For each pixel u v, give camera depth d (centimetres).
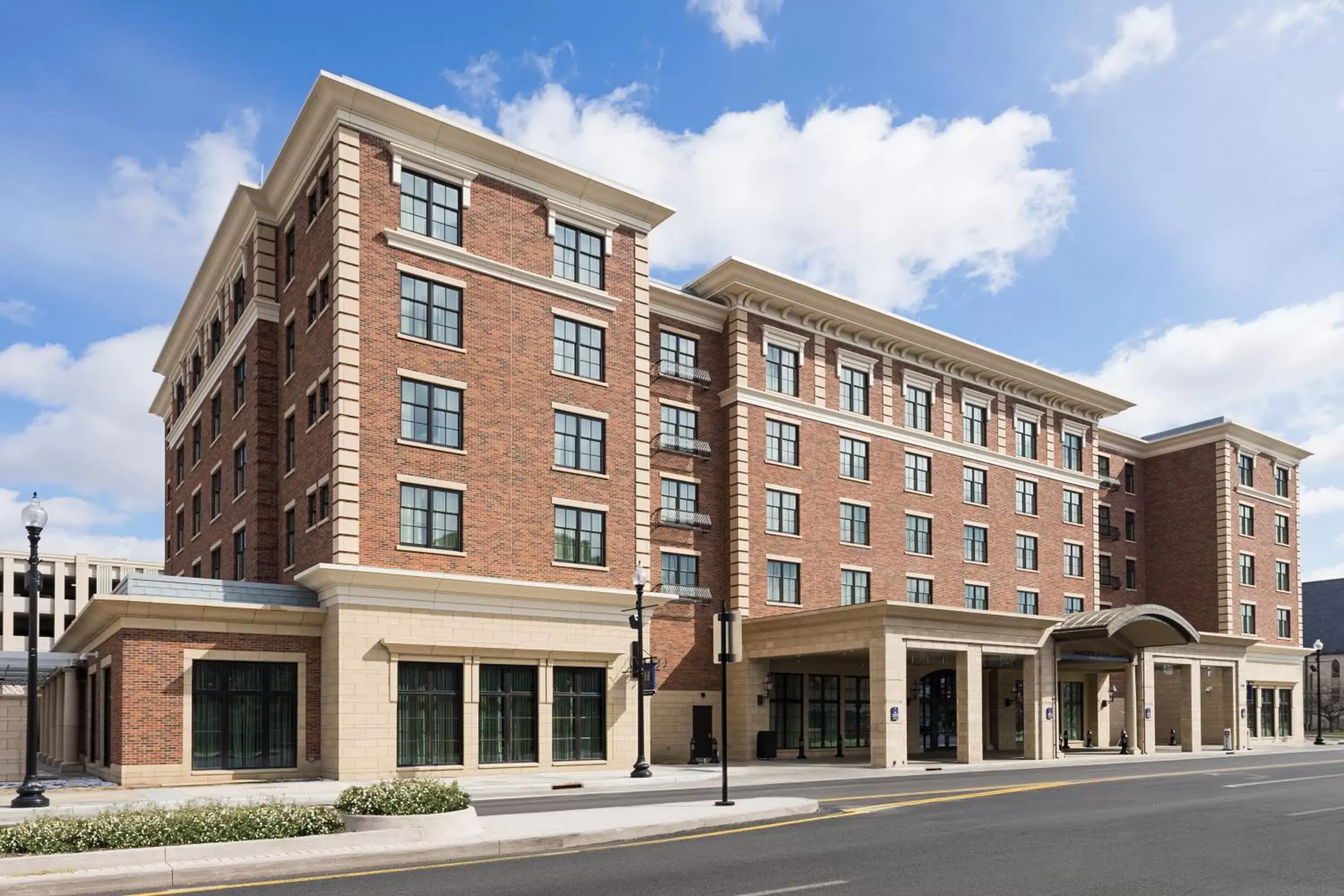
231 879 1238
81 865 1225
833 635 3784
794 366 4553
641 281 3681
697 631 4091
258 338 3584
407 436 3048
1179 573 6562
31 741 2075
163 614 2705
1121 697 5909
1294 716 6706
